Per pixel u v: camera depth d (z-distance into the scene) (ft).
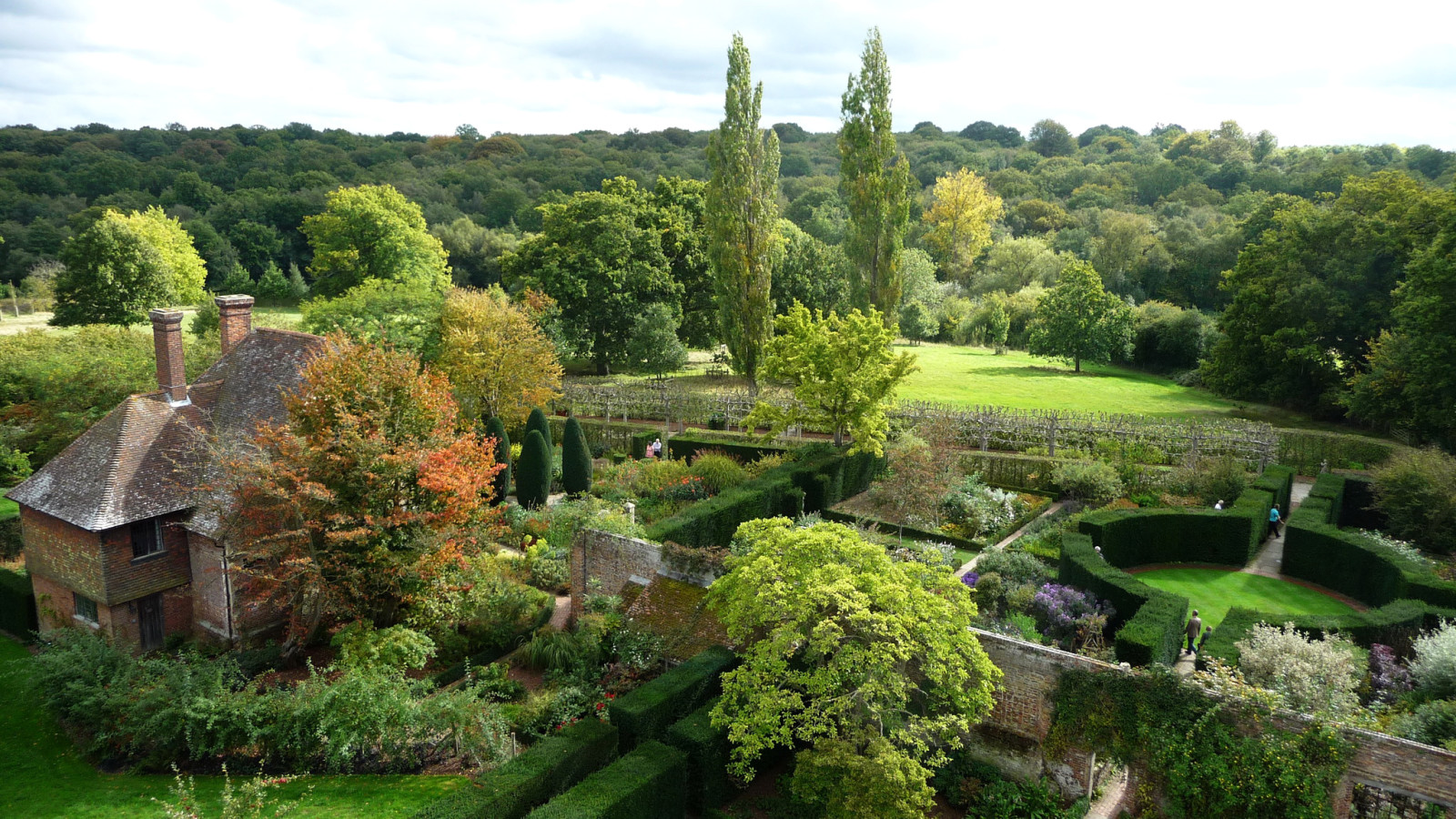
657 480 108.88
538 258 193.77
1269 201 212.23
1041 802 53.83
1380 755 44.96
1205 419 150.61
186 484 77.56
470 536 71.36
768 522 59.62
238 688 64.49
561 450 128.36
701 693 59.36
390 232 242.37
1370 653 61.16
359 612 68.08
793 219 372.58
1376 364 130.00
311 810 49.73
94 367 124.98
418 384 71.82
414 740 56.70
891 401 126.21
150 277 211.20
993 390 175.73
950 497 104.01
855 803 47.11
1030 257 293.02
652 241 187.73
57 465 79.10
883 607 52.34
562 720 60.34
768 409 116.88
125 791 54.39
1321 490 99.30
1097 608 71.26
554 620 79.51
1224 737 48.47
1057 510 105.81
